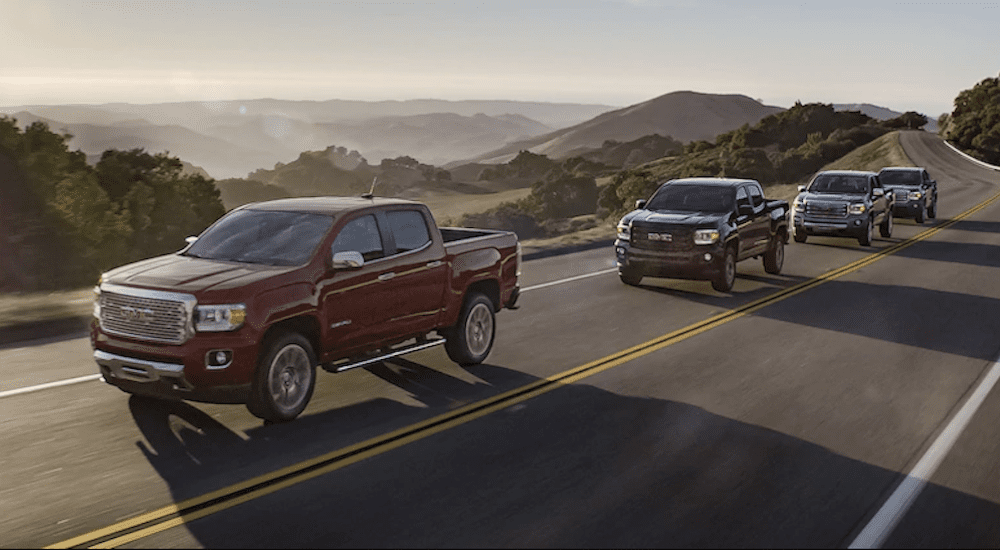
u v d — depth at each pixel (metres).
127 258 45.19
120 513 5.22
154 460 6.18
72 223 39.53
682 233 14.79
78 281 37.53
